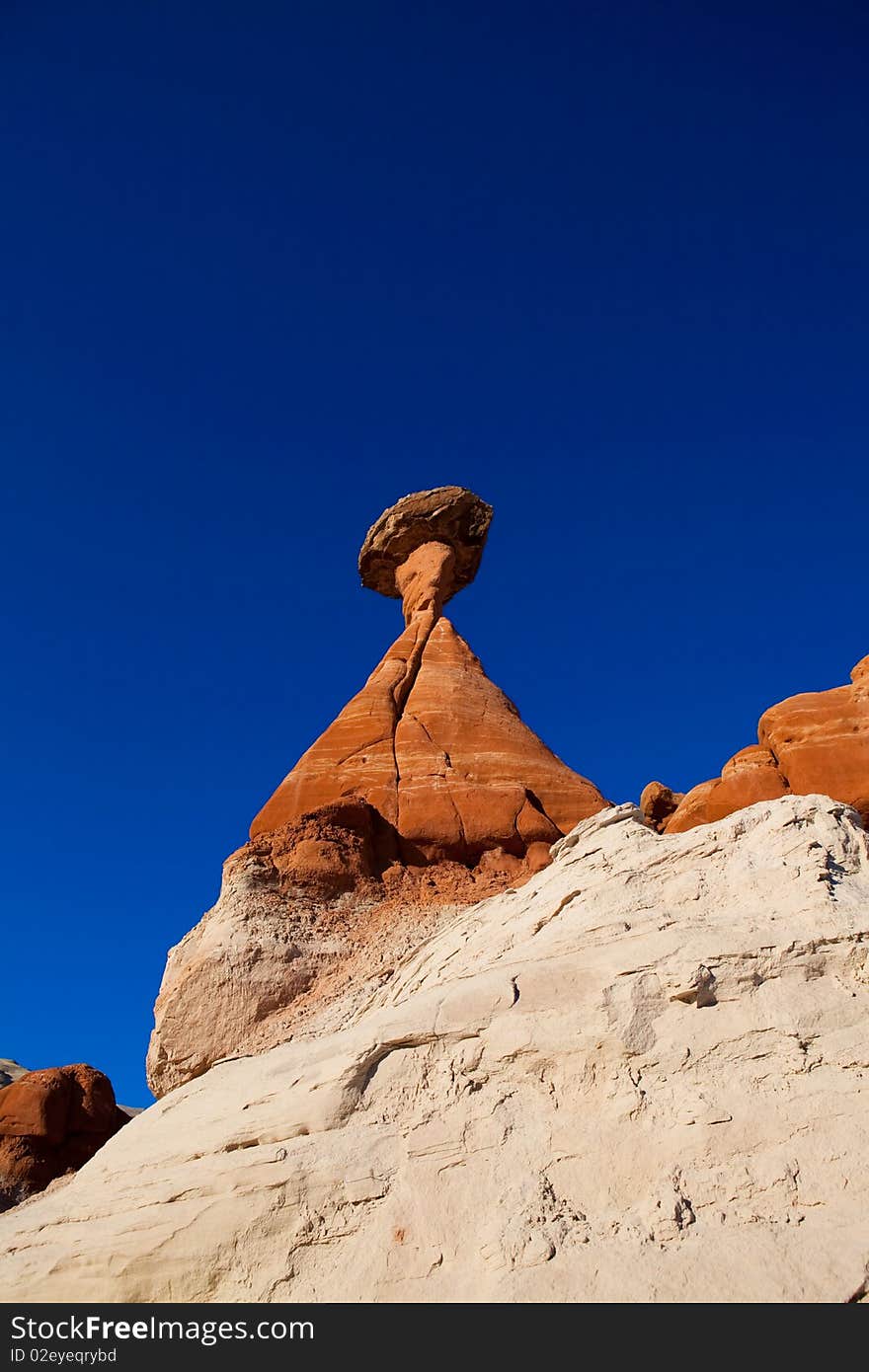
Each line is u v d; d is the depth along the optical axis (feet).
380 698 93.30
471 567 117.91
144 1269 40.16
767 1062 38.93
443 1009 44.21
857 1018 39.47
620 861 49.96
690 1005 41.01
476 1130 40.27
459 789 83.05
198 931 68.49
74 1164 91.09
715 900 45.78
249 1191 40.75
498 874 76.38
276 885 69.56
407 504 117.29
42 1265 41.83
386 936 65.46
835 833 47.34
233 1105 46.24
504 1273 35.17
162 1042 62.18
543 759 87.97
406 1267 37.01
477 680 95.86
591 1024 41.29
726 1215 35.14
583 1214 36.78
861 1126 36.37
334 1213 39.55
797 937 41.98
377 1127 41.96
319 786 85.92
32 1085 92.68
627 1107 38.96
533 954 45.55
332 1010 57.67
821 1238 33.55
